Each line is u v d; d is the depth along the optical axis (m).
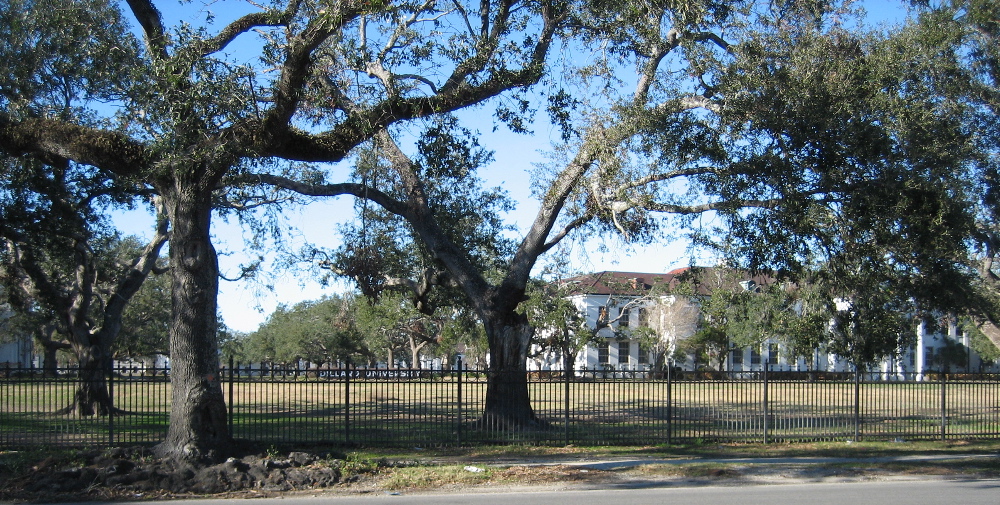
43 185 19.31
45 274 25.28
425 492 11.77
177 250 12.82
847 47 16.17
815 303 18.25
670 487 12.51
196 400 12.60
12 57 15.80
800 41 15.86
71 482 11.30
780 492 12.10
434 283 21.33
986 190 21.45
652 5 16.22
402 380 17.66
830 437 18.89
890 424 21.52
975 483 13.19
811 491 12.23
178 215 12.80
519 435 17.52
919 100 16.73
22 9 16.12
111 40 15.24
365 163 20.69
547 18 16.91
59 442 16.31
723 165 16.30
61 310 23.36
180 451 12.36
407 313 45.91
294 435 17.91
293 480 11.97
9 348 59.22
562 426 19.70
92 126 16.80
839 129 15.14
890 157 15.19
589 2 16.30
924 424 21.25
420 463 14.25
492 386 18.42
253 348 82.56
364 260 22.23
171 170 12.73
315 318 66.25
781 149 15.78
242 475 11.89
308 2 13.05
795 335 18.89
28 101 15.66
